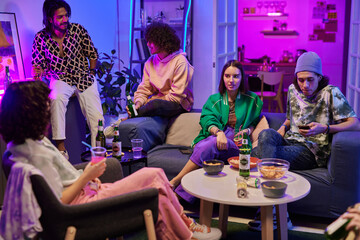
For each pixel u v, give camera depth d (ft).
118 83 16.55
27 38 14.16
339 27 29.14
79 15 16.63
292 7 29.91
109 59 17.65
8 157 6.45
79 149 13.89
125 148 11.00
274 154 10.00
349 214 4.81
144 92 13.12
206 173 8.94
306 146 10.35
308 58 10.28
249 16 30.63
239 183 7.75
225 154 10.57
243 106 11.52
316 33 29.60
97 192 7.20
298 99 10.71
